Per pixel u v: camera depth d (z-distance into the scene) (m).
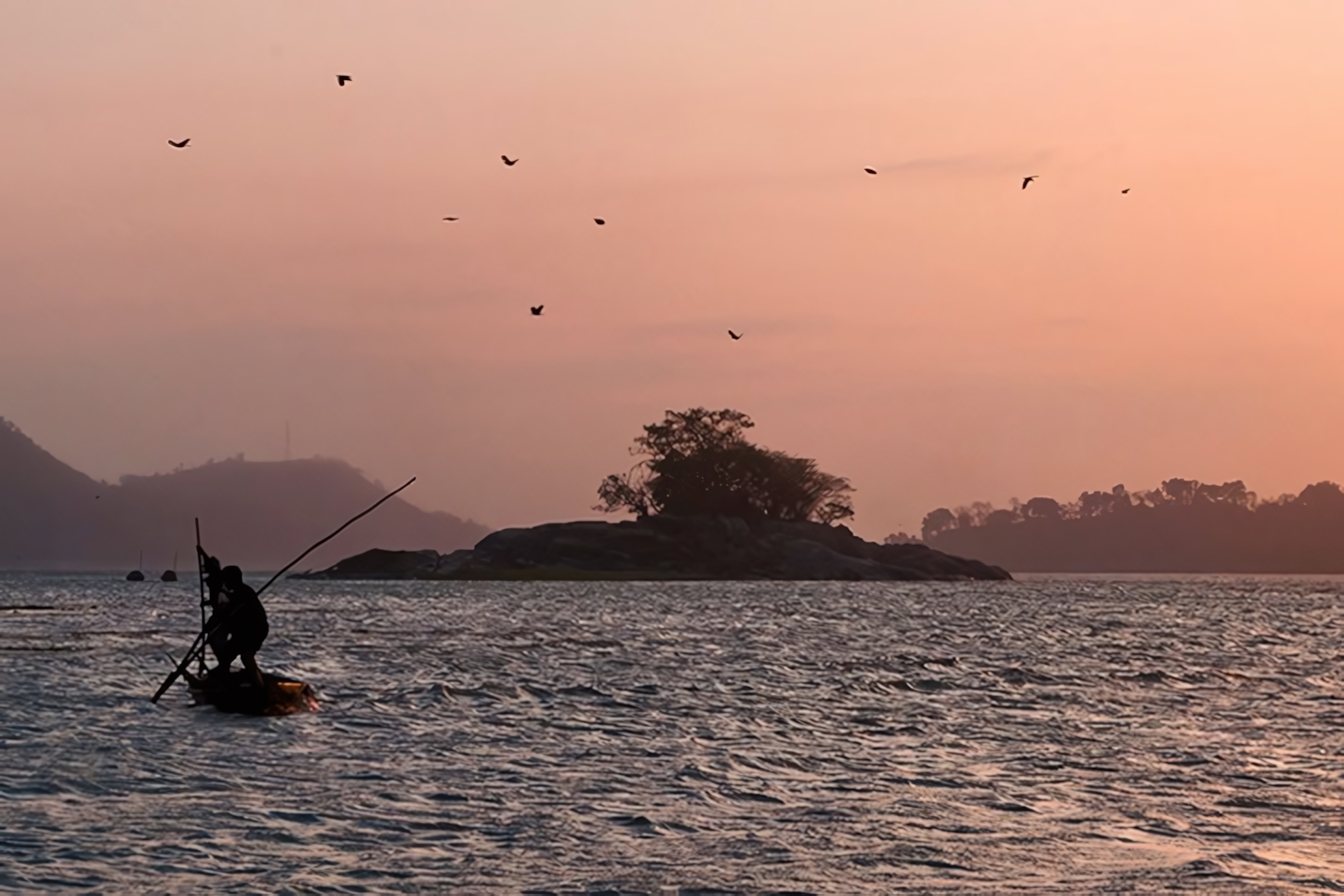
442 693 96.56
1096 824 51.19
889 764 65.62
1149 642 175.75
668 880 42.41
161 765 62.94
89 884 40.94
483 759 66.12
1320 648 165.62
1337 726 81.00
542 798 55.66
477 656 139.25
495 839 47.91
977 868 44.22
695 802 55.22
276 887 40.97
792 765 65.19
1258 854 46.22
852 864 44.59
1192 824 51.31
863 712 88.25
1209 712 89.12
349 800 54.66
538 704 91.50
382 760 65.44
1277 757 68.19
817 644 166.62
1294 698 98.94
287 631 190.75
